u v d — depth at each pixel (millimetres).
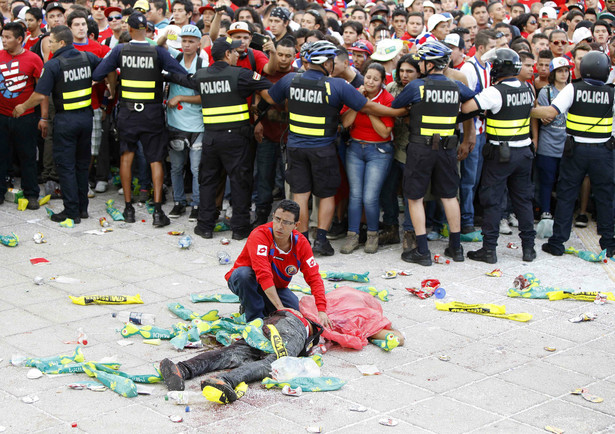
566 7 13805
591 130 8055
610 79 8484
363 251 8492
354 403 5082
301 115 7898
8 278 7223
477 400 5184
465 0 14227
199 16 11555
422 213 7969
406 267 7957
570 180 8242
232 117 8305
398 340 6008
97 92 9320
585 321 6633
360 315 6184
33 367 5430
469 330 6391
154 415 4840
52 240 8359
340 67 8109
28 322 6242
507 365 5746
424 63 7707
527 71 7996
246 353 5539
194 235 8750
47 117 9109
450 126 7781
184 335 5883
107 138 10055
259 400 5094
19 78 8961
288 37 8422
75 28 9461
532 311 6836
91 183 10359
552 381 5504
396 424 4797
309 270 5953
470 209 8984
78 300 6652
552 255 8445
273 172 9031
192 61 8930
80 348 5781
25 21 10500
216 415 4863
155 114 8766
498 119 7855
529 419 4941
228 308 6707
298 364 5359
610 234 8422
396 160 8469
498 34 8641
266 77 8797
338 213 8898
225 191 9500
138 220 9180
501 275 7750
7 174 10234
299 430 4699
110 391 5145
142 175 9688
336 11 13305
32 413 4812
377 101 8031
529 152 8008
